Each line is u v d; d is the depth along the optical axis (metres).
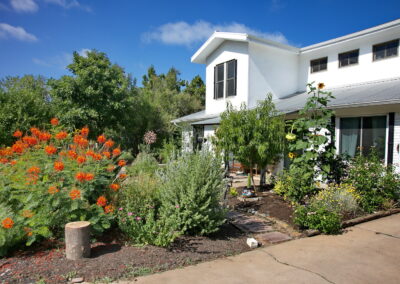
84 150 5.36
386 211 6.68
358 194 6.76
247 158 8.48
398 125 8.12
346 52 13.06
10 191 4.64
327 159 7.52
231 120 8.41
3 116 12.13
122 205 5.02
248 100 14.13
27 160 4.86
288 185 7.42
